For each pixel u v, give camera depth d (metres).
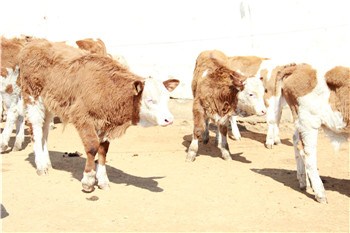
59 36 8.11
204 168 5.35
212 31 7.85
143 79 4.48
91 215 4.06
